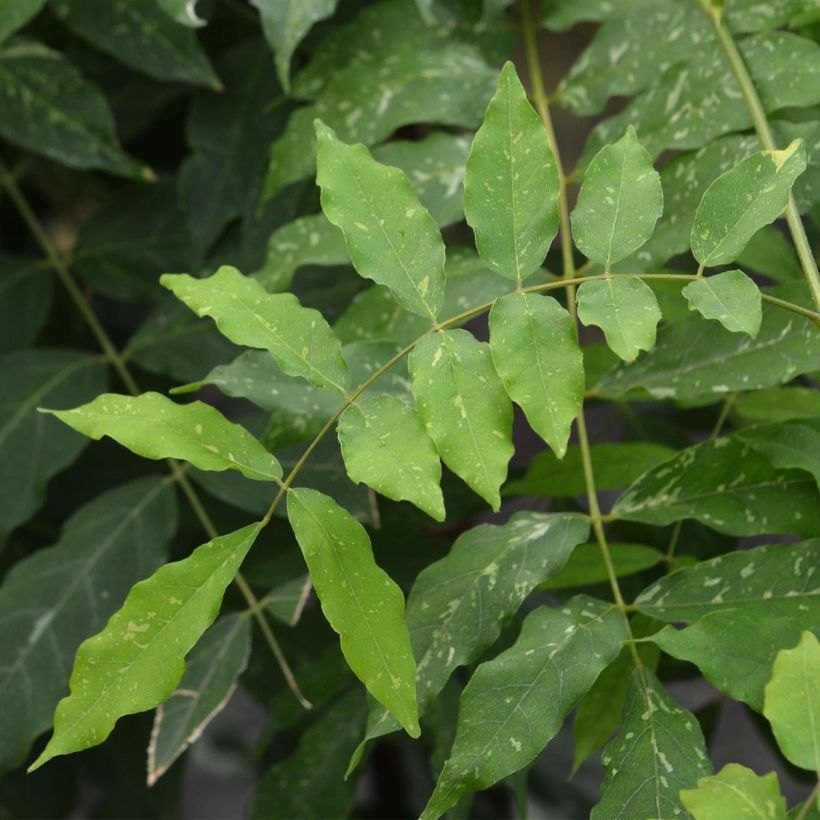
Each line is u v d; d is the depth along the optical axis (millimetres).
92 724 573
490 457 576
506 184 590
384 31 728
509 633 720
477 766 587
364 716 715
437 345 583
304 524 579
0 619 707
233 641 685
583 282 586
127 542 723
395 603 576
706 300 578
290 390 617
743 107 669
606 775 589
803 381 743
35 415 748
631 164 592
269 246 687
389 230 591
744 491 628
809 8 683
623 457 690
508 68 591
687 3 704
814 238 786
